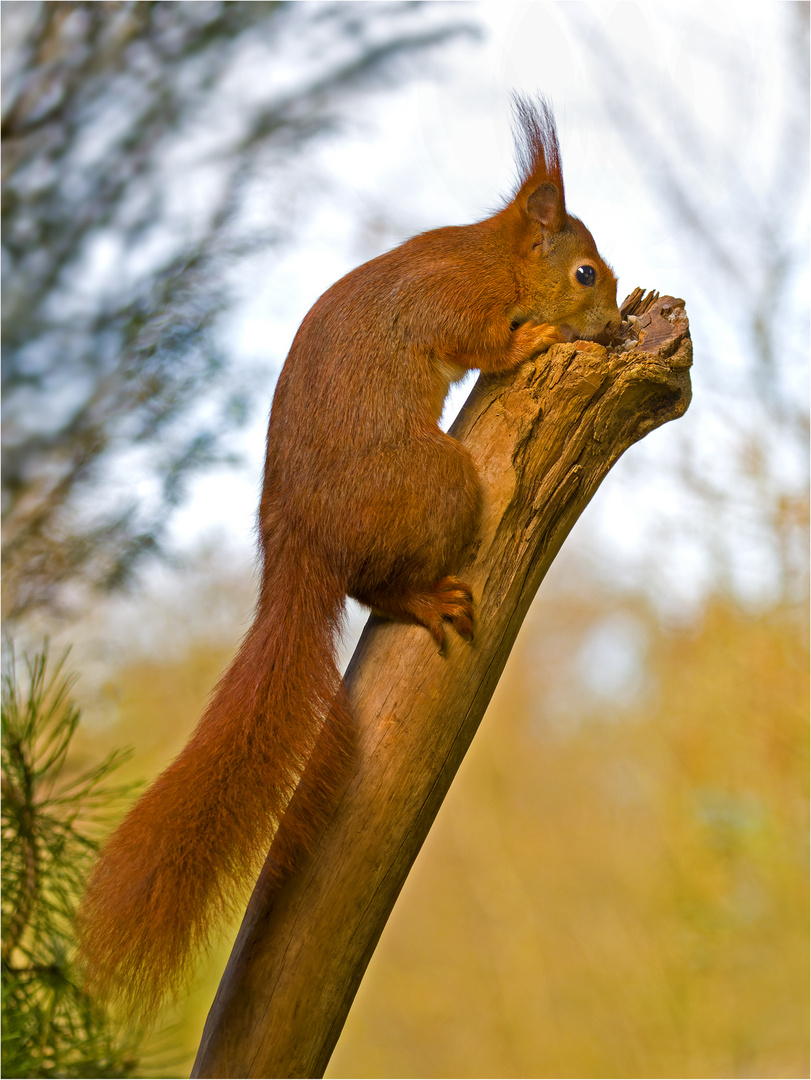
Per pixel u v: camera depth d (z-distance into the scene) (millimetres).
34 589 7219
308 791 4602
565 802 17656
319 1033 4449
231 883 4277
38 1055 4285
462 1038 16984
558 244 6426
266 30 8492
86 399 7586
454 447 5113
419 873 18266
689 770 15961
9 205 7777
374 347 5406
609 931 16297
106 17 8078
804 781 15031
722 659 15820
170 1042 4746
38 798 4680
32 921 4422
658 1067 15109
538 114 6812
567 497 5098
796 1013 14562
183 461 7336
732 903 15367
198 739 4672
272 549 5254
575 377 5027
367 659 4941
